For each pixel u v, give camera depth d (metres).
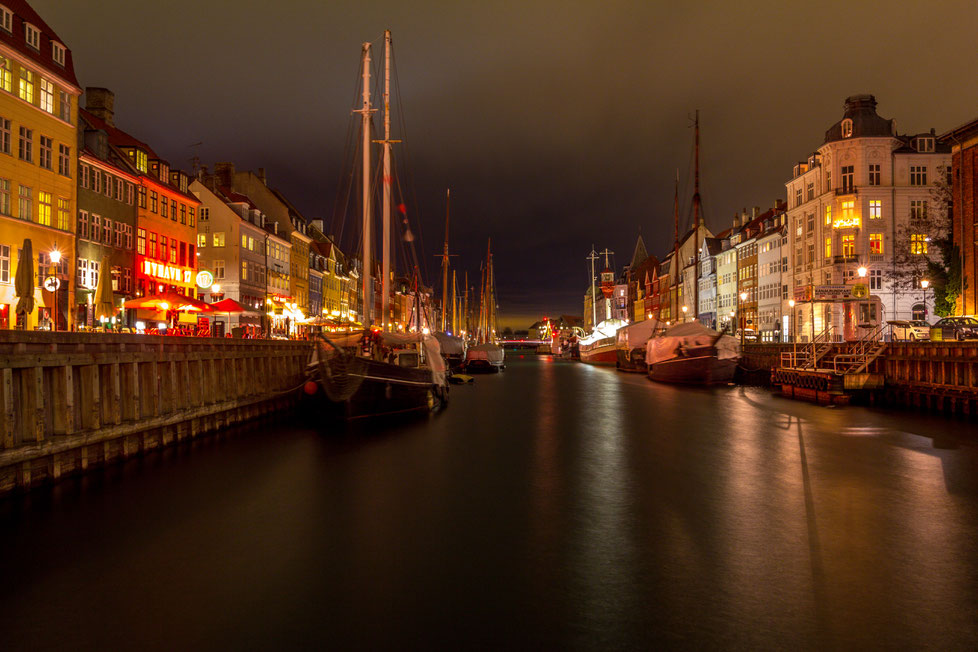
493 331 107.31
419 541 11.30
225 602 8.66
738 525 12.27
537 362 118.56
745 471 17.34
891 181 61.34
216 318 54.03
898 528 12.05
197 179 58.03
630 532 11.84
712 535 11.66
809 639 7.68
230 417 23.75
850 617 8.24
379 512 13.20
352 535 11.63
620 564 10.16
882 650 7.43
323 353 24.86
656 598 8.84
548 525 12.29
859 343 37.62
